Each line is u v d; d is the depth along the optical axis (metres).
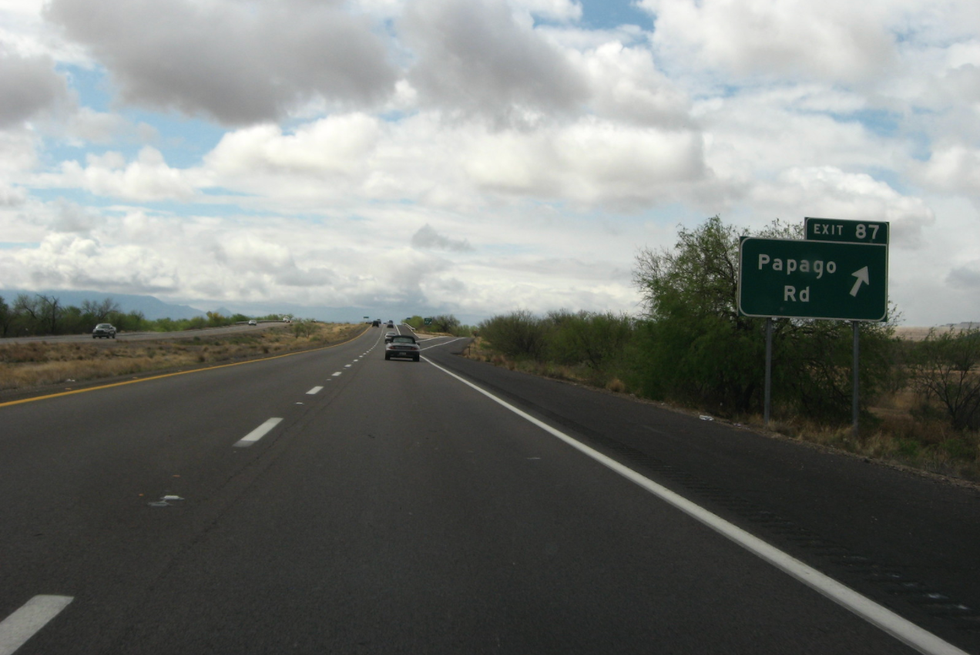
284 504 6.43
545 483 7.74
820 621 4.03
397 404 16.05
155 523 5.67
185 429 10.90
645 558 5.12
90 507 6.10
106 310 112.94
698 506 6.80
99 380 20.42
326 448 9.59
